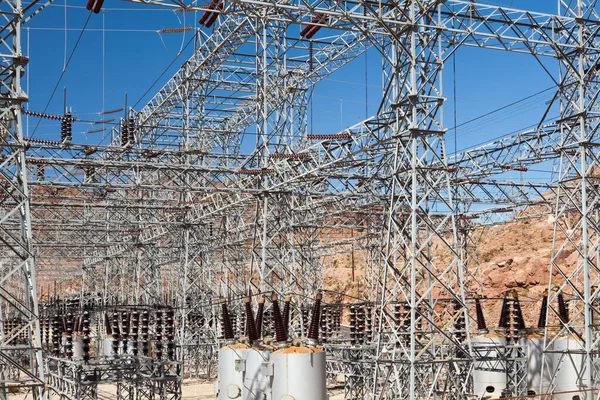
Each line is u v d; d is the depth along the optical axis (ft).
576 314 85.71
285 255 119.03
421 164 75.31
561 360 84.17
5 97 58.80
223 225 158.61
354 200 134.00
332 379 122.72
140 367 86.17
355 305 104.47
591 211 92.07
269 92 119.85
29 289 59.21
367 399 96.02
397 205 77.56
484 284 181.78
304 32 85.66
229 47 112.37
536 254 180.96
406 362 73.72
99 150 104.68
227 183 128.98
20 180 60.29
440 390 95.30
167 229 153.99
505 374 91.91
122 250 187.21
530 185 127.54
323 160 98.12
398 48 77.00
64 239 200.85
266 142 106.11
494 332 96.48
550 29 83.82
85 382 81.15
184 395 115.24
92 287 240.32
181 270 154.92
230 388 85.46
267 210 114.93
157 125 145.07
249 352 82.48
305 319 123.24
